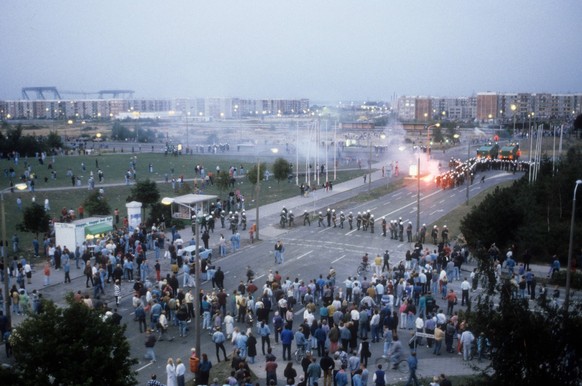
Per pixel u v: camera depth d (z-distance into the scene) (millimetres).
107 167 93938
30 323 17219
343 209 65000
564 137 146125
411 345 26516
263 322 26875
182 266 39688
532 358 14648
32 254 45438
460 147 147250
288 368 21141
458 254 40031
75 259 43281
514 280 33406
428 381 23328
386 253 40125
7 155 107188
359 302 31328
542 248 43781
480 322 15648
